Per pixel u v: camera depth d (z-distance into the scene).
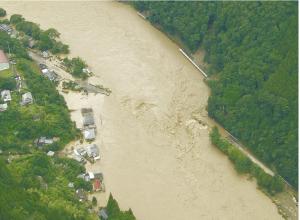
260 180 193.00
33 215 161.50
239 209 186.25
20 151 195.88
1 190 163.38
